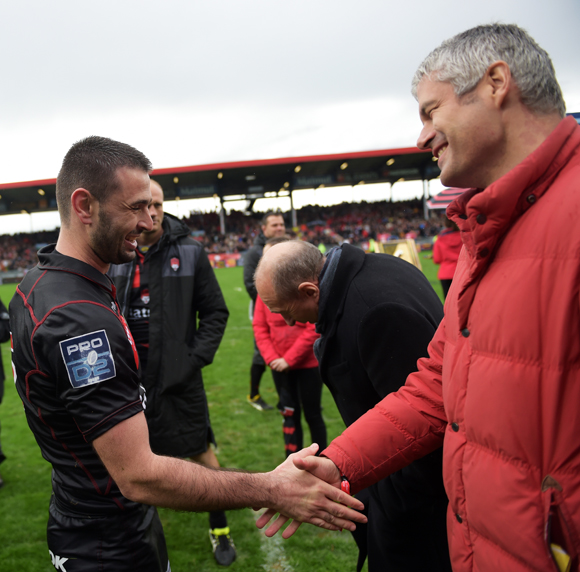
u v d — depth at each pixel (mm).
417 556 1512
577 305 773
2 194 30281
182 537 2562
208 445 2494
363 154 29000
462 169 969
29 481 3223
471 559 1016
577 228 778
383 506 1501
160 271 2316
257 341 2994
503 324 873
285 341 2850
